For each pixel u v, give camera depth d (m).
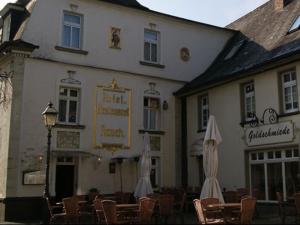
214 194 13.85
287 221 14.01
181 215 13.91
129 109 21.00
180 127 22.58
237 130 19.17
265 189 17.55
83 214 14.37
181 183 22.03
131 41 21.69
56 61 19.31
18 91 18.05
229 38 25.05
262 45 20.42
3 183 17.70
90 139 19.62
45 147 18.41
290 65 16.81
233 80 19.50
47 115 13.36
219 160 20.12
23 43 18.02
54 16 19.66
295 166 16.23
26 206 17.56
